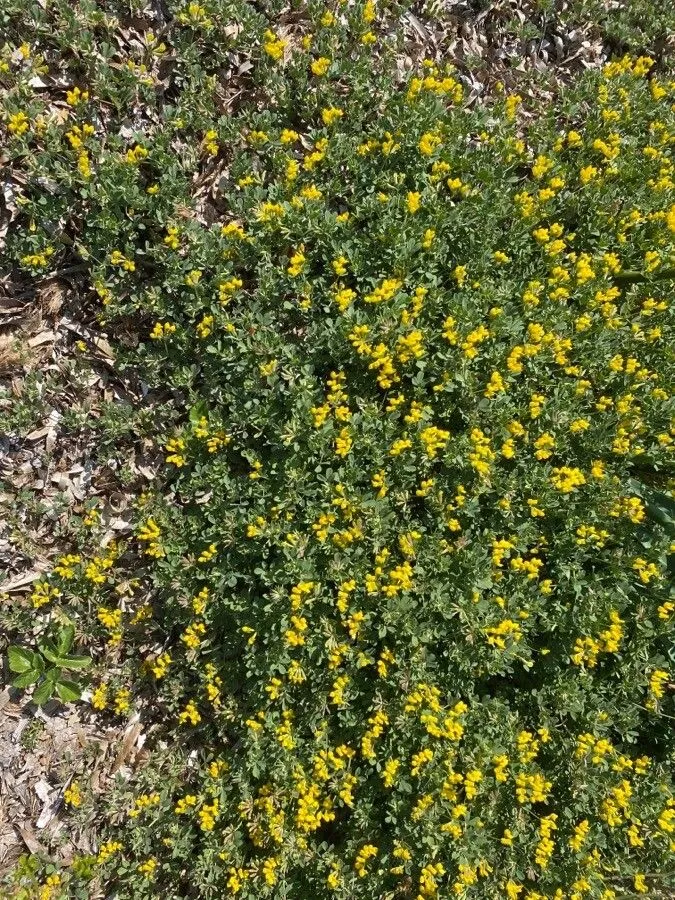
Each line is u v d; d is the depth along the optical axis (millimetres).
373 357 583
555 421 599
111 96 595
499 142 653
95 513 623
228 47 638
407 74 674
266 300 612
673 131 701
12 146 570
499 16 741
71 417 607
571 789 565
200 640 625
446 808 548
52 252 586
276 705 598
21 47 570
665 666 580
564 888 562
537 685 601
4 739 626
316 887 572
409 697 544
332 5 681
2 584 622
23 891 598
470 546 586
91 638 641
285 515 588
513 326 597
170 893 603
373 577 558
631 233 670
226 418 603
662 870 583
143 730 649
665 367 630
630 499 575
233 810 593
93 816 625
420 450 587
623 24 757
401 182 618
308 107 649
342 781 569
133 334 634
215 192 645
